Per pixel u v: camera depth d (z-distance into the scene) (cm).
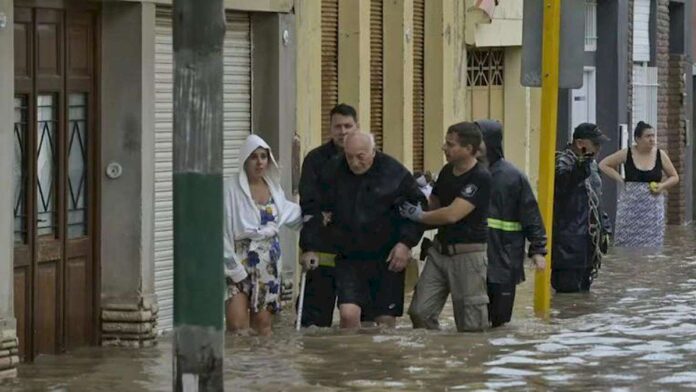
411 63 5162
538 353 3322
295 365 3139
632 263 5562
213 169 2273
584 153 4641
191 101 2262
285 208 3569
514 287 3791
